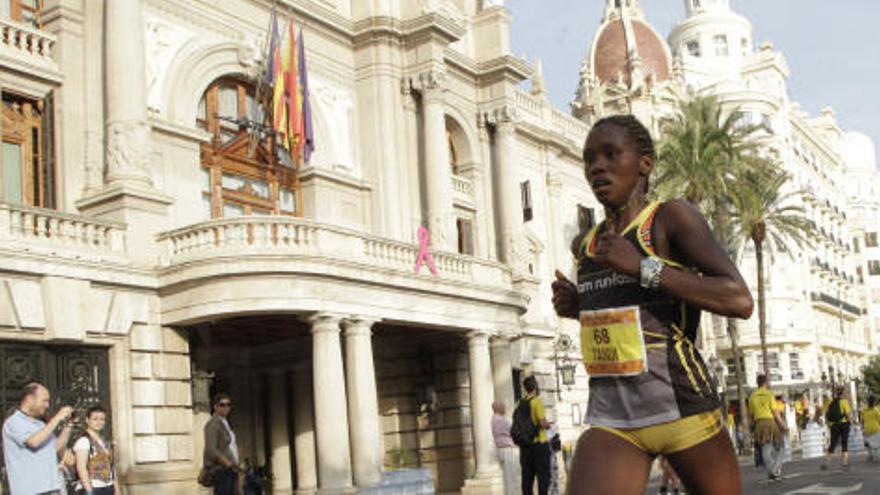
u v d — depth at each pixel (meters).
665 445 3.74
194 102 24.39
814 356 72.69
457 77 33.53
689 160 36.12
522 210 35.34
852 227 99.62
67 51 21.59
